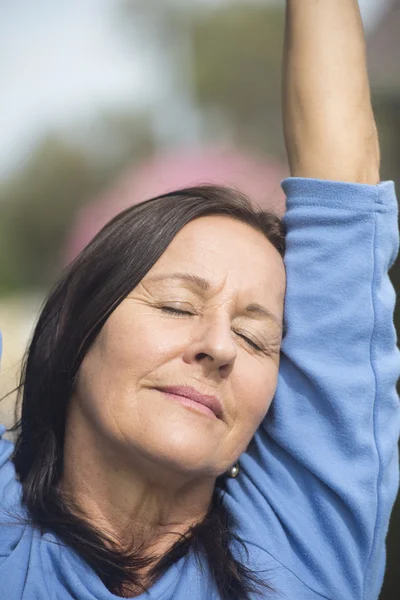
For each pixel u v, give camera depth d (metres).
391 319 2.50
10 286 13.06
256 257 2.38
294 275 2.52
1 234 13.48
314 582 2.34
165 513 2.30
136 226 2.34
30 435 2.46
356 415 2.42
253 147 11.05
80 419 2.30
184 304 2.24
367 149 2.62
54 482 2.35
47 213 13.65
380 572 2.52
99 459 2.26
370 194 2.50
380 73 5.96
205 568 2.24
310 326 2.48
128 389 2.16
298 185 2.56
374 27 6.13
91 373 2.24
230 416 2.23
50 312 2.46
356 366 2.46
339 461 2.42
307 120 2.62
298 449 2.43
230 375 2.22
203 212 2.40
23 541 2.20
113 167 13.50
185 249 2.30
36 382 2.43
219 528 2.30
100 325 2.26
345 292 2.48
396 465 2.55
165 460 2.13
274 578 2.27
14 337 6.90
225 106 12.23
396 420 2.51
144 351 2.16
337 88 2.62
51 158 13.87
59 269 10.70
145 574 2.24
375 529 2.42
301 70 2.64
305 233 2.53
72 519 2.23
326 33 2.65
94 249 2.39
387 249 2.52
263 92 12.15
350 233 2.50
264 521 2.40
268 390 2.32
